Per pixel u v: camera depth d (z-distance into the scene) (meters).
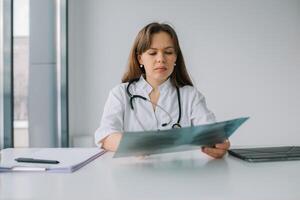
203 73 2.61
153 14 2.59
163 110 1.19
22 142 2.19
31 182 0.54
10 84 1.79
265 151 0.82
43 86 2.29
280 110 2.64
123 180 0.55
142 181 0.54
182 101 1.23
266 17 2.62
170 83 1.25
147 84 1.21
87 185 0.52
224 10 2.61
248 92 2.63
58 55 2.35
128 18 2.58
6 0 1.76
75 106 2.54
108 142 0.92
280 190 0.48
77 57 2.54
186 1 2.60
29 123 2.22
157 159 0.78
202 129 0.65
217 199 0.44
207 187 0.50
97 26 2.56
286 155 0.75
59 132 2.35
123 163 0.73
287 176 0.57
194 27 2.60
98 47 2.56
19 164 0.67
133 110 1.19
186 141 0.69
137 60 1.22
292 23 2.63
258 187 0.49
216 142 0.77
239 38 2.62
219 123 0.66
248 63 2.63
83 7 2.55
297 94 2.64
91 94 2.55
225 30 2.61
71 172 0.63
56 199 0.45
